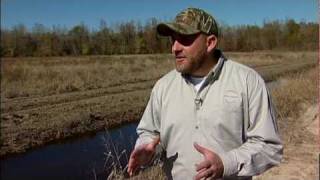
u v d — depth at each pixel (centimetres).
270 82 2680
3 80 2108
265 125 222
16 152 1086
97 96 1884
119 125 1422
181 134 236
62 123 1341
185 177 237
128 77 2589
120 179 571
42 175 931
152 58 4850
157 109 251
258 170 218
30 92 1878
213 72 228
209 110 228
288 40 8769
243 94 225
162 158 254
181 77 240
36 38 6506
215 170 208
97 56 5969
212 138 227
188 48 227
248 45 8412
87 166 961
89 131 1315
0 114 1443
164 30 231
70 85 2091
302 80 1650
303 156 752
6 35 6188
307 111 1206
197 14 225
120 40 7069
